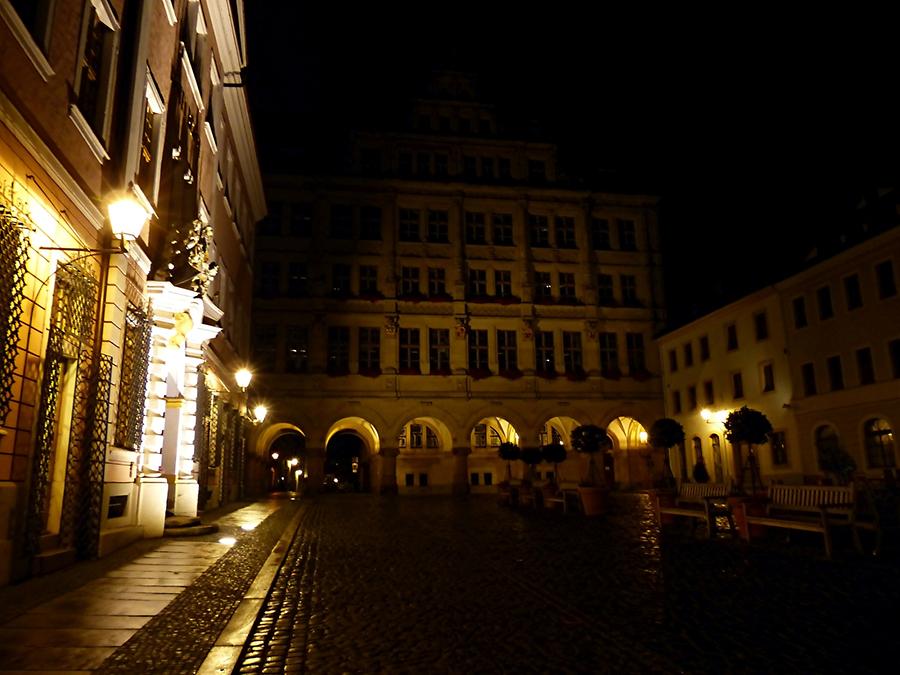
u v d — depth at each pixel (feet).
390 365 138.72
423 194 147.84
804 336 107.55
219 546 42.39
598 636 20.98
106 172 38.29
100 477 36.47
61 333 31.68
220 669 17.19
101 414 36.65
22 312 27.12
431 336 142.82
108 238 37.96
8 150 25.82
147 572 31.99
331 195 143.74
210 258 70.74
